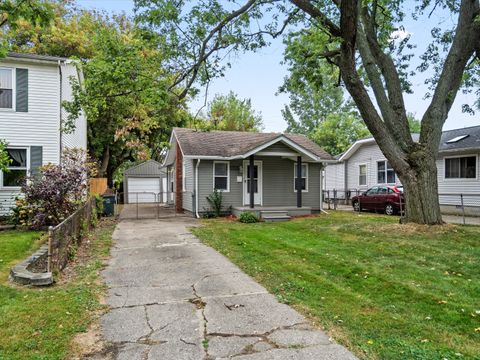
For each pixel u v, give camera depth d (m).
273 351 3.44
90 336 3.79
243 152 15.77
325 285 5.60
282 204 18.00
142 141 24.38
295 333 3.86
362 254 7.64
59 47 21.61
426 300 4.89
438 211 10.41
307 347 3.53
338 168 26.53
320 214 17.69
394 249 8.08
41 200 11.20
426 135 10.49
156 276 6.23
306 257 7.46
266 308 4.63
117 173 36.78
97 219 14.38
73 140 17.22
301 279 5.92
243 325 4.09
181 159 19.39
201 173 16.72
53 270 5.87
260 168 17.67
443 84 10.54
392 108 10.89
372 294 5.19
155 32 9.51
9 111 12.94
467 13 10.40
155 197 29.91
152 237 10.51
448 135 20.22
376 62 11.54
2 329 3.87
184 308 4.65
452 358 3.28
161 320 4.25
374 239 9.25
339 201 25.59
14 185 13.01
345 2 9.03
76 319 4.20
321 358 3.30
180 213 18.78
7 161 8.39
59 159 13.44
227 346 3.56
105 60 9.99
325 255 7.60
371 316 4.33
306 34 11.89
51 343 3.58
